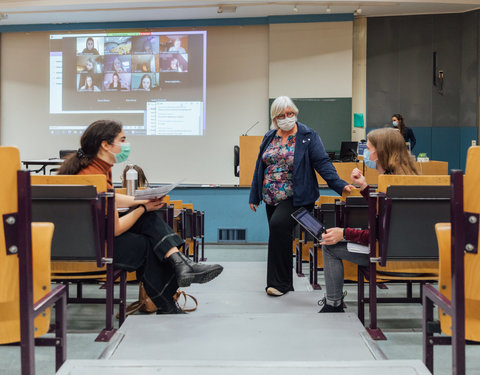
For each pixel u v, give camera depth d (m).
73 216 2.12
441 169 6.21
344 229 2.37
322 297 3.09
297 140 3.26
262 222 6.48
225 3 8.19
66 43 9.31
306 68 8.88
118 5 8.27
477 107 8.89
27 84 9.46
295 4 8.25
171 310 2.45
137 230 2.43
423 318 1.42
